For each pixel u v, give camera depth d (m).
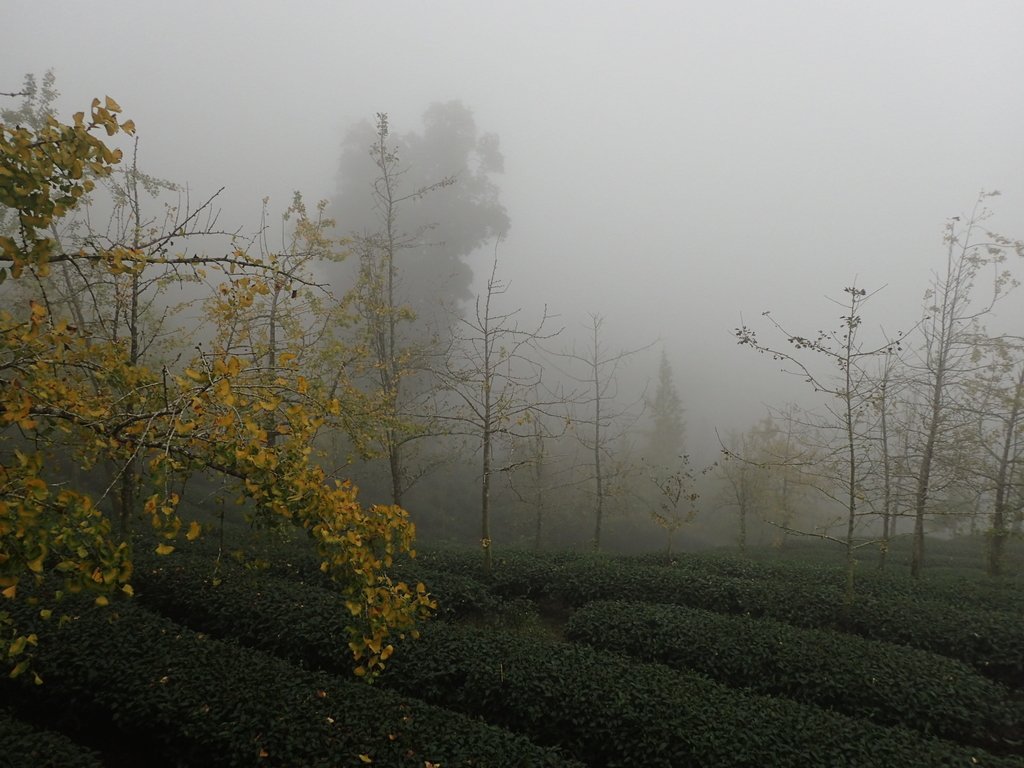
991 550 16.17
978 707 8.72
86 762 6.07
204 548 13.36
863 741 7.34
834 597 12.59
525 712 8.09
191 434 4.63
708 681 8.86
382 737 6.78
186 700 7.07
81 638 8.10
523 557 15.34
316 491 4.80
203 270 5.89
